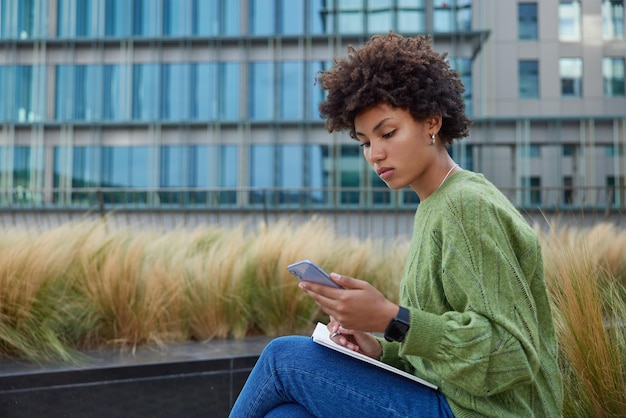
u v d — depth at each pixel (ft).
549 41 63.57
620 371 5.28
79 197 61.72
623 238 12.84
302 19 62.80
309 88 62.23
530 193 59.11
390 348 4.25
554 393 3.53
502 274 3.24
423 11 61.26
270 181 61.41
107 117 63.05
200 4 63.87
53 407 7.41
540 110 63.00
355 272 12.77
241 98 62.59
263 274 11.53
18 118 63.00
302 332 11.11
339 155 61.00
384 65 3.66
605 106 63.05
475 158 59.72
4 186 61.82
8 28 63.77
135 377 7.83
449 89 3.75
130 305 9.80
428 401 3.54
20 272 9.02
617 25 64.08
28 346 8.40
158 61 63.21
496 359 3.14
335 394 3.63
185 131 62.44
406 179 3.76
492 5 61.16
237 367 8.47
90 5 64.23
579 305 5.60
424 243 3.60
